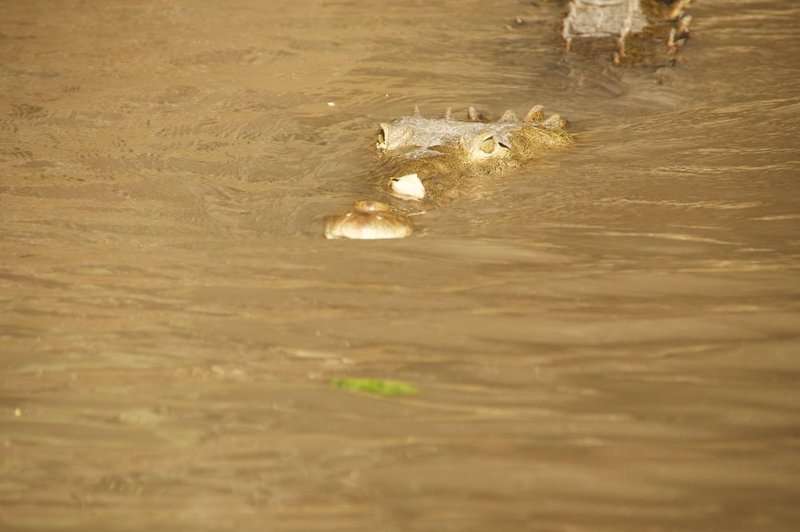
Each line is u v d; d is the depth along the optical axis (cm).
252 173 2720
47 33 4381
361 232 2202
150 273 2027
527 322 1775
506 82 3706
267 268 2044
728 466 1317
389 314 1814
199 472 1335
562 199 2473
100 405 1513
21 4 4922
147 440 1416
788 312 1786
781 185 2517
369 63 3934
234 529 1208
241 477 1322
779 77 3666
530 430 1420
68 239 2230
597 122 3225
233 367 1625
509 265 2055
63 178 2661
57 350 1692
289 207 2436
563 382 1561
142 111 3319
